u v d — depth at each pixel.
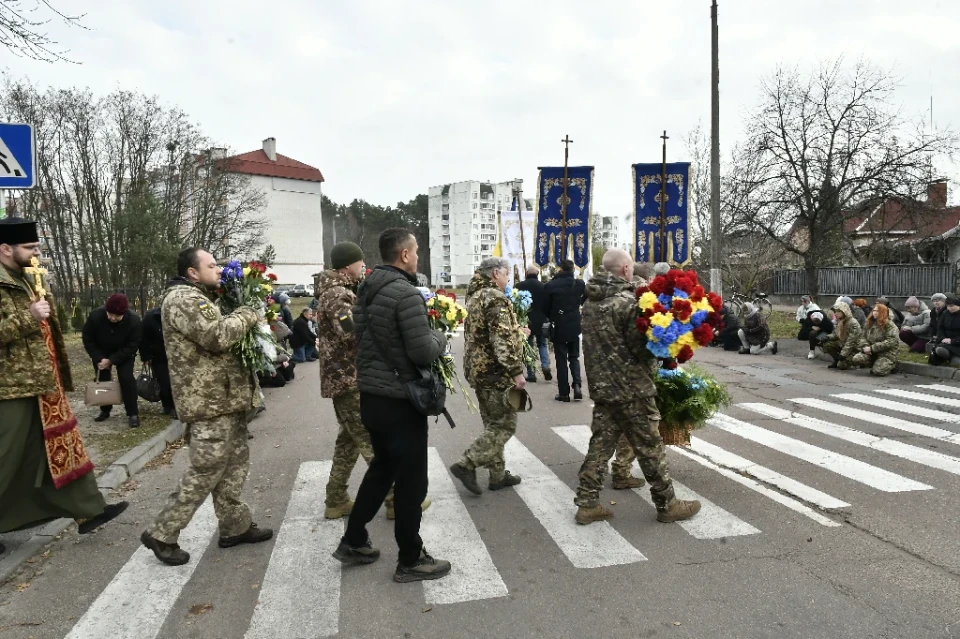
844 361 11.62
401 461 3.50
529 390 9.72
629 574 3.68
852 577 3.58
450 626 3.17
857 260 30.67
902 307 22.64
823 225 25.09
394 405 3.47
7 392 3.82
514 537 4.25
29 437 3.97
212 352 3.80
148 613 3.34
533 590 3.52
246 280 4.19
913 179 23.31
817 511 4.59
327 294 4.28
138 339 7.50
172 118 30.17
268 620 3.25
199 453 3.83
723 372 11.62
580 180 17.75
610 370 4.27
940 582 3.49
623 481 5.23
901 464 5.68
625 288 4.39
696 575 3.65
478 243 102.75
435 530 4.38
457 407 8.70
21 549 4.12
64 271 30.22
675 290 4.16
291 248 65.19
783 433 6.88
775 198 24.75
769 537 4.15
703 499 4.88
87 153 28.94
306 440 7.09
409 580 3.61
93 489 4.25
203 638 3.10
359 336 3.59
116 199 29.38
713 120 15.66
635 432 4.34
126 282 26.88
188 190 32.28
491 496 5.07
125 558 4.06
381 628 3.16
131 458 6.04
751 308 14.49
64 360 4.24
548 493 5.12
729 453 6.11
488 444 4.94
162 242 25.80
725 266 25.47
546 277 16.97
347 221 79.75
